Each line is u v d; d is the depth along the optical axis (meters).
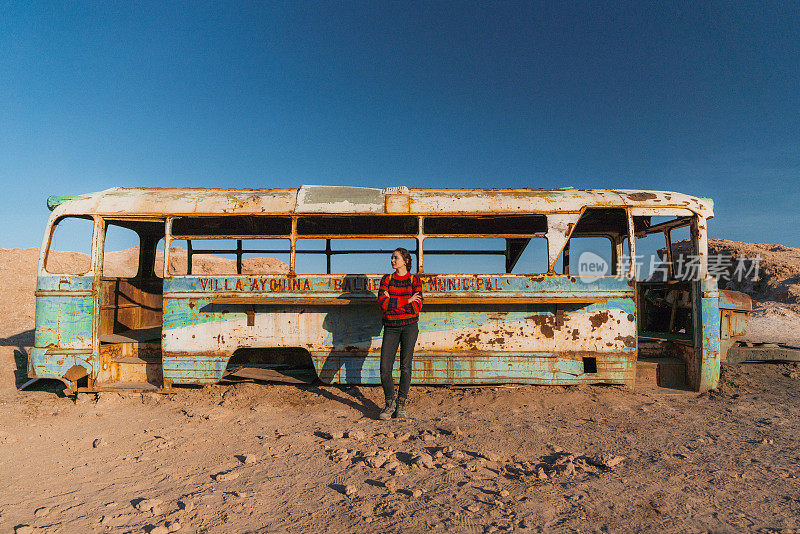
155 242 7.17
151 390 5.34
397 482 2.99
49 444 3.85
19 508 2.67
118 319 6.32
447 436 3.98
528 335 5.40
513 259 6.57
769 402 5.15
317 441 3.86
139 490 2.93
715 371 5.47
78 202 5.41
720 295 7.13
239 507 2.65
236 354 6.21
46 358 5.19
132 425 4.34
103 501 2.76
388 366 4.50
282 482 3.03
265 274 5.41
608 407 4.83
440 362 5.38
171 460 3.47
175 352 5.34
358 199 5.57
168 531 2.36
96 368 5.29
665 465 3.33
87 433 4.12
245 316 5.39
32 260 17.03
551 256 5.43
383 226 6.18
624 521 2.51
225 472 3.23
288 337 5.39
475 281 5.38
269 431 4.14
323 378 5.39
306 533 2.36
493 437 3.95
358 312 5.41
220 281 5.38
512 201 5.56
